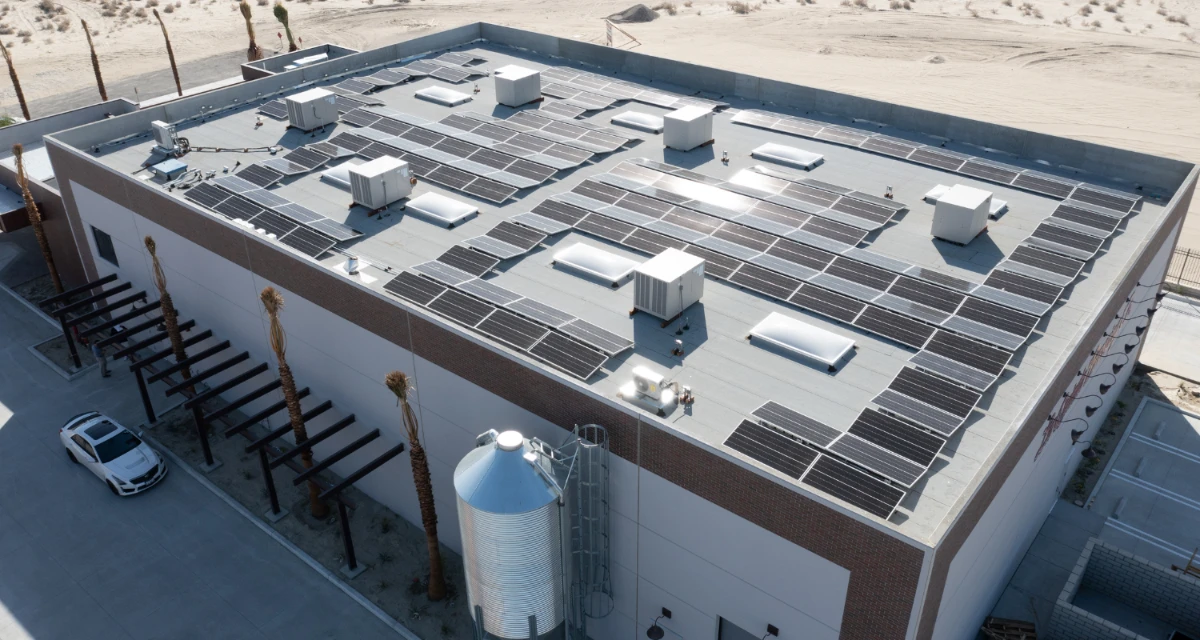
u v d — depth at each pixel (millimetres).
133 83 77375
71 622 27016
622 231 29734
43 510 31234
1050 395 22562
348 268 27828
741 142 37562
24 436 34781
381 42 88938
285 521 30812
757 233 29516
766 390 22625
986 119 67562
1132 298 29688
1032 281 26703
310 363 30672
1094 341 25766
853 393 22469
